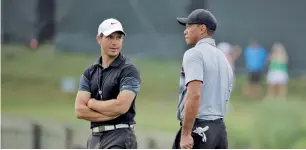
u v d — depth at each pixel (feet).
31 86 314.76
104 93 81.20
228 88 82.94
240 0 388.98
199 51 81.10
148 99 291.79
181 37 387.96
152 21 404.57
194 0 363.15
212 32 82.89
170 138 185.47
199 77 79.66
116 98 81.30
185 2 387.75
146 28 395.55
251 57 312.50
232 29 388.37
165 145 182.91
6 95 292.81
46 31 392.88
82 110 81.25
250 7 388.37
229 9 389.19
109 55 80.89
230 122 219.82
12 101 281.95
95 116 80.69
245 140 191.11
